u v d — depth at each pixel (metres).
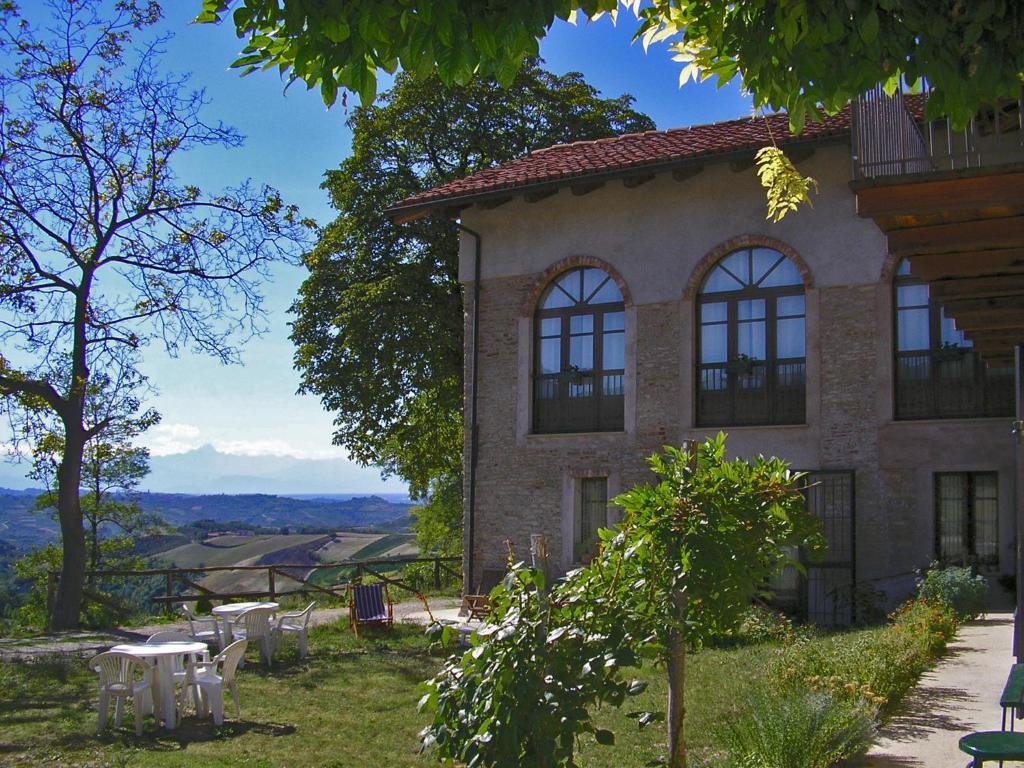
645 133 21.52
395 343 25.36
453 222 20.98
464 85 4.56
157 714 10.66
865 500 16.61
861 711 7.71
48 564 31.31
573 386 19.64
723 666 11.82
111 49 21.45
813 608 16.62
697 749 8.09
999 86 4.74
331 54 4.43
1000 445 15.73
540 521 19.48
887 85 5.18
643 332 18.81
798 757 6.72
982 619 14.19
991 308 9.99
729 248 18.12
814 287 17.34
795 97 5.19
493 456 20.12
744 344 18.00
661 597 5.41
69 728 10.57
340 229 27.70
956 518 16.09
